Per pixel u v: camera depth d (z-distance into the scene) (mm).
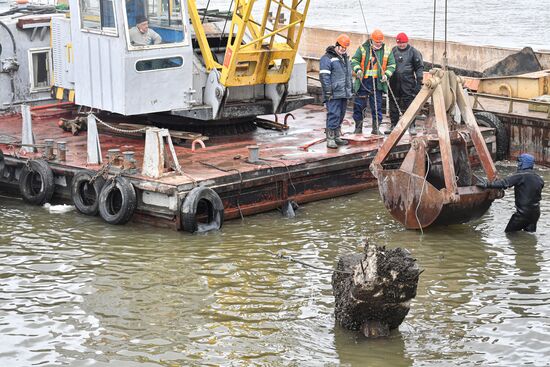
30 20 20156
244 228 15297
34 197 16609
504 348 10859
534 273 13195
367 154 17078
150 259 13875
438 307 12031
